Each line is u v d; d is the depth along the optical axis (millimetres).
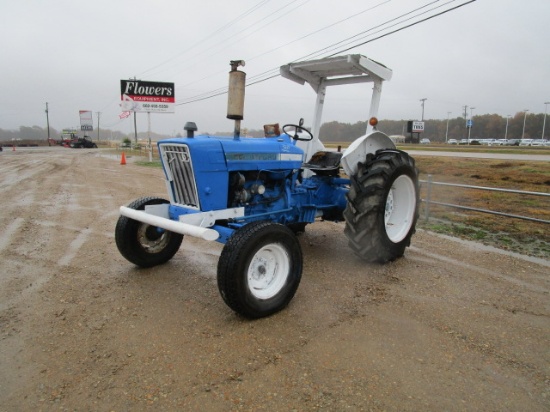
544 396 2102
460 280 3752
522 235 5418
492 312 3074
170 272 3963
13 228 5844
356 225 3930
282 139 3973
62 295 3398
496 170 12805
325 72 4746
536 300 3305
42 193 9422
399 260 4363
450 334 2732
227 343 2607
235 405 2006
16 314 3049
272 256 3104
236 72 3348
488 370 2322
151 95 23344
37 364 2383
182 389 2133
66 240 5172
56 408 1995
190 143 3139
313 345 2582
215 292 3475
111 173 14281
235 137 3492
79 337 2695
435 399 2062
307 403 2021
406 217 4434
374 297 3352
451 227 5898
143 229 3900
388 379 2225
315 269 4062
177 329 2803
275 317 2992
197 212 3281
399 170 4109
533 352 2520
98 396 2082
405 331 2770
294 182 4152
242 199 3492
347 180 4816
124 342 2627
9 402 2043
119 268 4082
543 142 65375
